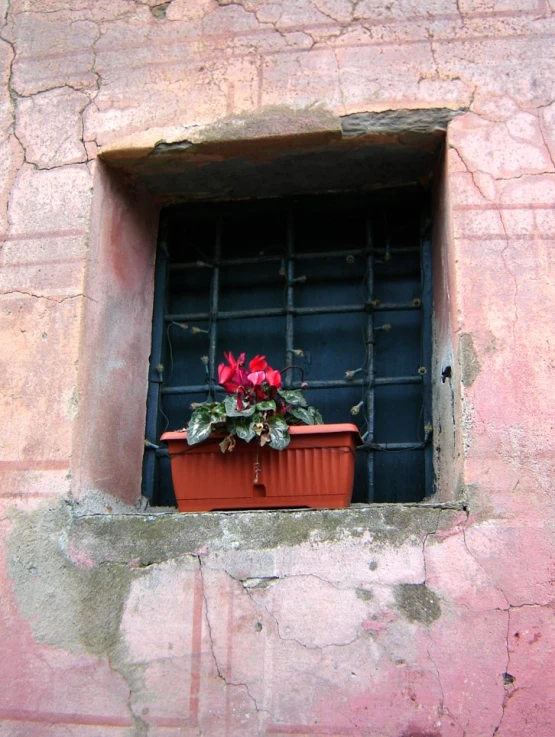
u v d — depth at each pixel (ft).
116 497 10.59
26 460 9.91
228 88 10.90
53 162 11.05
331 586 8.92
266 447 9.72
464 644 8.54
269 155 10.98
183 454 9.92
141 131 10.91
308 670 8.72
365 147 10.76
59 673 9.17
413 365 11.43
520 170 10.00
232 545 9.23
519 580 8.64
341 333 11.73
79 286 10.43
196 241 12.40
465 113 10.30
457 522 8.89
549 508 8.82
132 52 11.33
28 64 11.59
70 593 9.40
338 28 10.92
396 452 11.06
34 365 10.25
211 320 11.89
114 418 10.78
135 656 9.09
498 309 9.53
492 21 10.64
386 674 8.59
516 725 8.26
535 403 9.18
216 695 8.81
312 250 12.10
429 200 11.72
